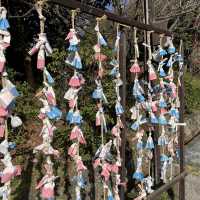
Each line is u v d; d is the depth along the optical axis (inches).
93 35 186.2
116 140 109.0
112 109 180.7
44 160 171.9
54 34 215.3
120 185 112.0
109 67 163.8
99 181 168.6
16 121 71.6
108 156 105.3
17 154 176.1
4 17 68.1
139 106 122.8
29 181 159.0
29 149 180.2
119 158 108.5
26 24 218.1
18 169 73.9
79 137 90.0
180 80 157.9
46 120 77.9
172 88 143.6
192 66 465.7
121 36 107.7
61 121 177.2
